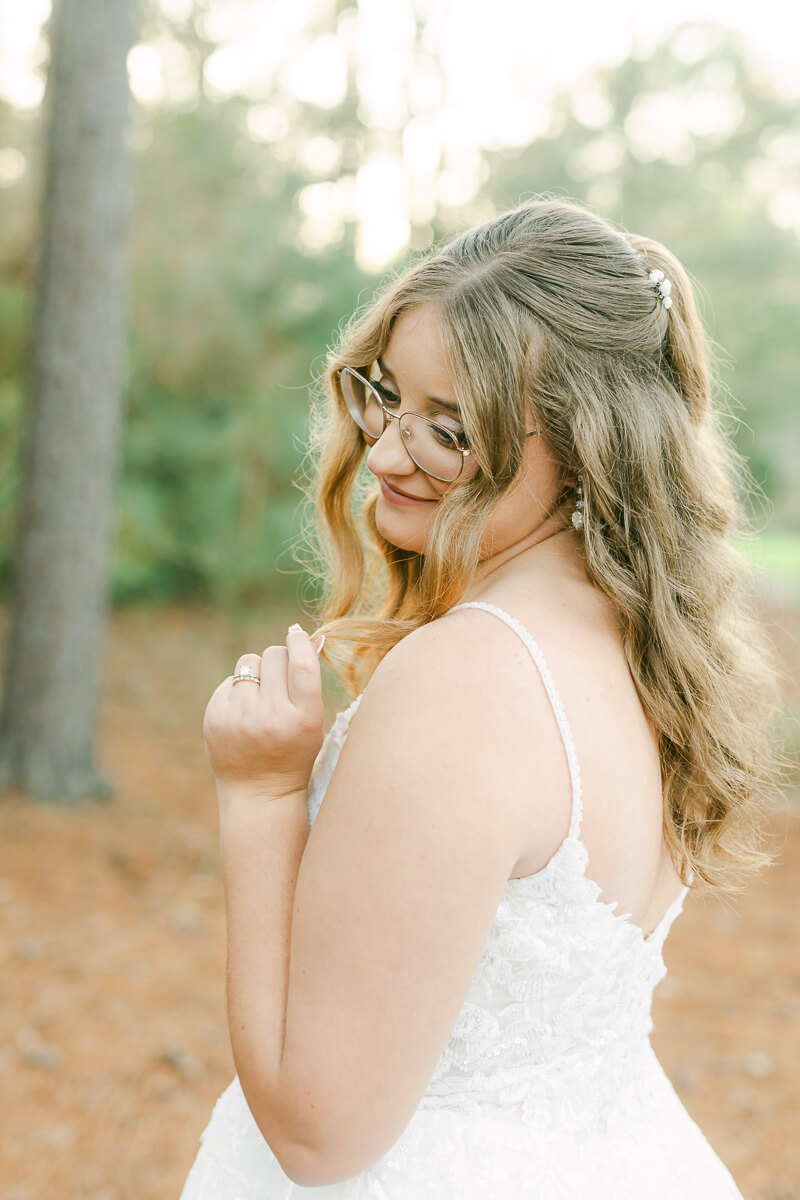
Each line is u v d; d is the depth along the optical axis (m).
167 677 10.10
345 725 1.19
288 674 1.07
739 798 1.15
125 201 5.84
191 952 4.39
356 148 11.74
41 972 4.06
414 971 0.86
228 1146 1.21
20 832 5.54
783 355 12.46
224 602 12.39
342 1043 0.87
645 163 13.86
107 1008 3.85
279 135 11.36
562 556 1.09
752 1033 4.04
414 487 1.09
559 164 13.02
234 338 10.67
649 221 13.54
